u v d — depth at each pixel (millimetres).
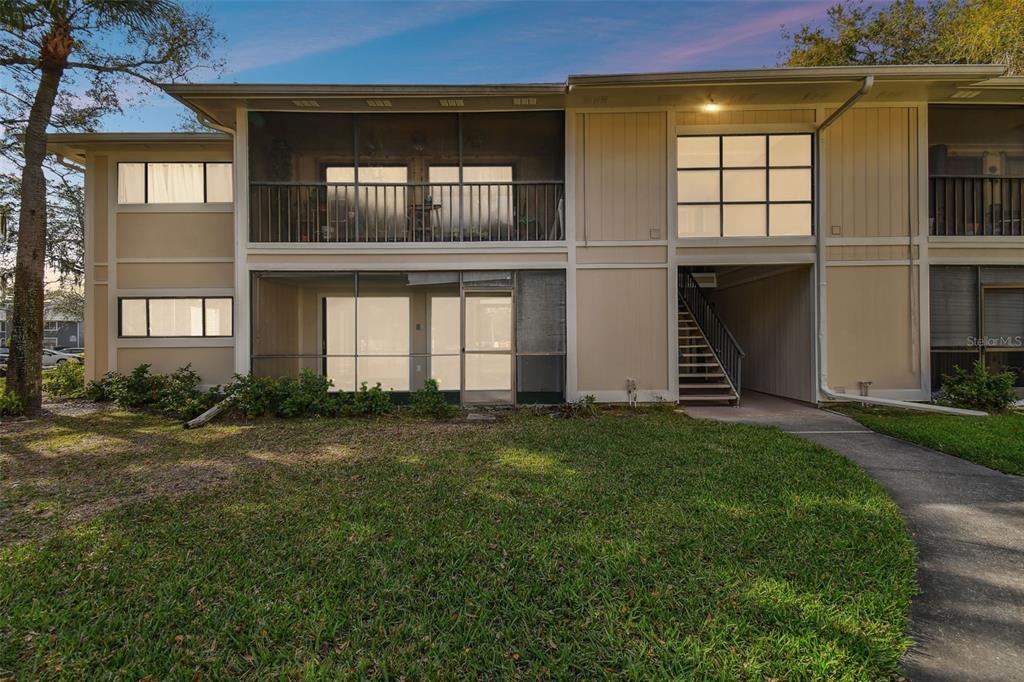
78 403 8828
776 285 9430
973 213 8359
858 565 2754
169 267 9453
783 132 8172
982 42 10633
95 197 9539
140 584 2652
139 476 4516
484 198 9117
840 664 1990
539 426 6641
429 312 10219
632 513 3510
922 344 8094
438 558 2889
